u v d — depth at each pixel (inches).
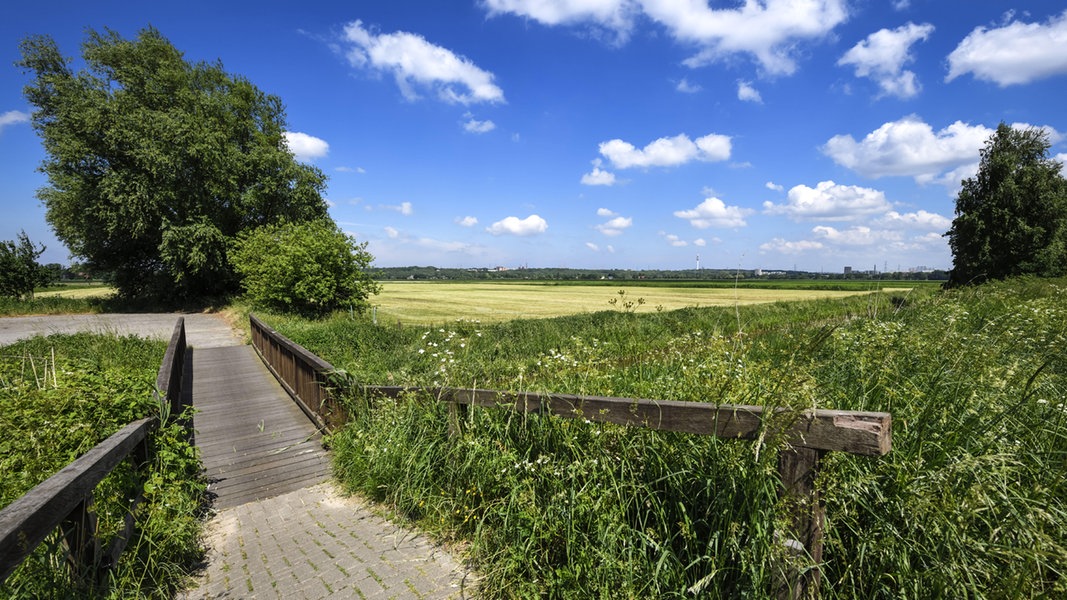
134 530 125.8
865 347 143.3
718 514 88.7
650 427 98.2
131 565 112.7
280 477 206.4
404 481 156.7
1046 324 172.9
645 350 253.0
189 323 960.9
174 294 1364.4
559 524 106.3
